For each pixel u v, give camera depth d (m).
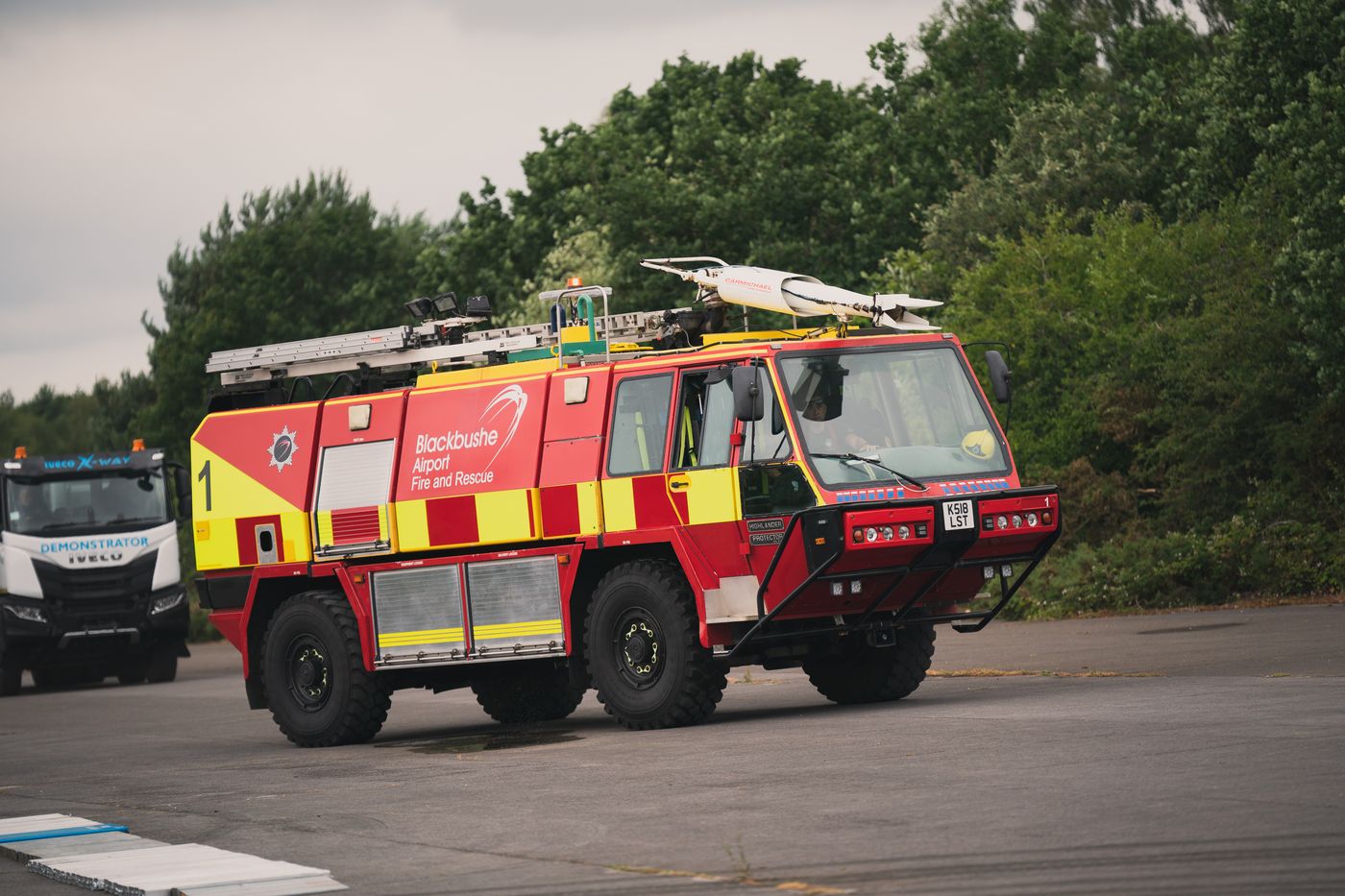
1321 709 17.66
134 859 14.14
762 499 20.89
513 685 26.31
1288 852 11.02
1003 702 21.03
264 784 19.55
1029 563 22.08
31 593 46.22
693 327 24.39
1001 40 71.62
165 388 106.25
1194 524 41.09
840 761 16.61
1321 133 39.91
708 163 68.81
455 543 23.48
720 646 21.28
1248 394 40.34
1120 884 10.49
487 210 78.81
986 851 11.70
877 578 21.12
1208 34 80.06
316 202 120.12
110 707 37.31
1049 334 45.81
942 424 21.80
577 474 22.39
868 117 70.75
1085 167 55.84
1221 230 44.41
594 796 15.84
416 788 17.75
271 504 25.31
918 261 54.12
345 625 24.30
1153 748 15.63
